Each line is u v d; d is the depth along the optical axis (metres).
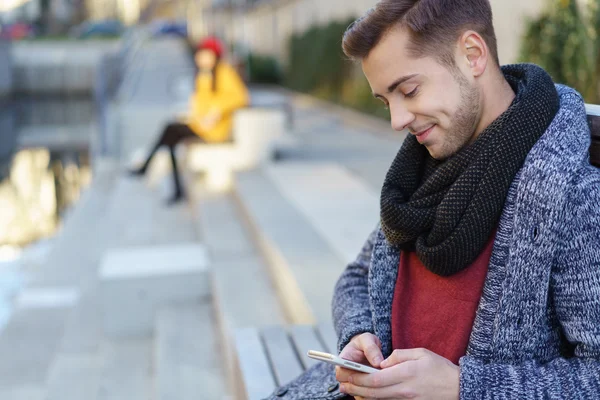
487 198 1.18
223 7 30.16
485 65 1.24
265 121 6.73
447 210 1.20
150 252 4.73
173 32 44.66
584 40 3.96
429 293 1.34
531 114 1.19
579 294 1.15
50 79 28.91
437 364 1.22
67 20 48.22
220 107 6.42
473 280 1.27
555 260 1.17
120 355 4.07
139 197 6.77
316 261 3.75
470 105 1.25
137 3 64.75
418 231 1.27
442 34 1.21
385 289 1.42
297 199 5.25
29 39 37.09
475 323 1.25
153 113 12.38
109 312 4.29
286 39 21.23
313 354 1.26
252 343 2.33
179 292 4.36
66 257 6.54
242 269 4.31
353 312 1.54
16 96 28.88
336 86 15.06
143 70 22.36
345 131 9.84
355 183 5.83
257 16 27.73
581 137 1.19
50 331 4.82
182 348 3.74
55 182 14.98
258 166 6.73
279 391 1.64
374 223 4.54
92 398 3.66
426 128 1.27
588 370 1.16
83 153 17.81
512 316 1.20
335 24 15.09
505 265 1.20
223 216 5.56
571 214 1.14
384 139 8.85
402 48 1.22
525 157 1.18
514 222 1.17
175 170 6.48
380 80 1.27
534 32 4.41
